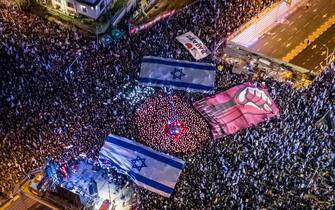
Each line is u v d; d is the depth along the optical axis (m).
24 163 57.91
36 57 66.25
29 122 60.12
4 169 57.56
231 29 70.62
